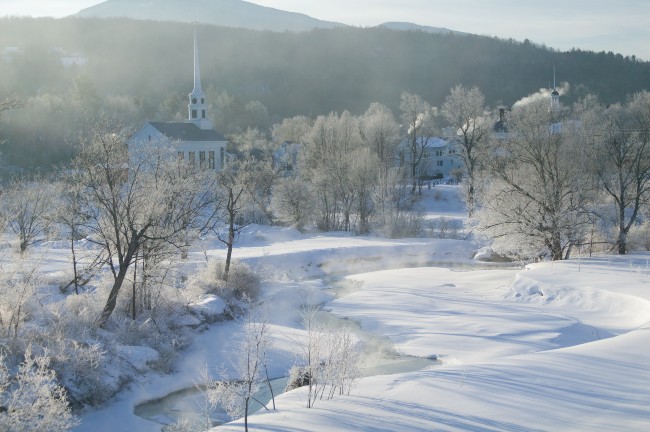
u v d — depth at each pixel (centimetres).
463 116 8212
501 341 3009
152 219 2995
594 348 2597
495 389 2105
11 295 2498
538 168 4719
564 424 1795
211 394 2130
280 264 5241
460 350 2923
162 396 2483
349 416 1900
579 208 4691
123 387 2428
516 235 4728
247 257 5150
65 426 1842
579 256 4650
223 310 3456
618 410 1889
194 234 3375
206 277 3759
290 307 3912
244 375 2077
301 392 2227
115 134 3072
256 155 11269
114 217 2919
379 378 2330
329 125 8869
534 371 2288
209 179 4288
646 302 3312
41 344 2314
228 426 1867
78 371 2288
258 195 7544
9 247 3641
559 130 5153
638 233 5106
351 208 7712
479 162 7219
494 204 4816
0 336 2331
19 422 1698
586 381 2164
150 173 3306
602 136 4953
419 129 9794
